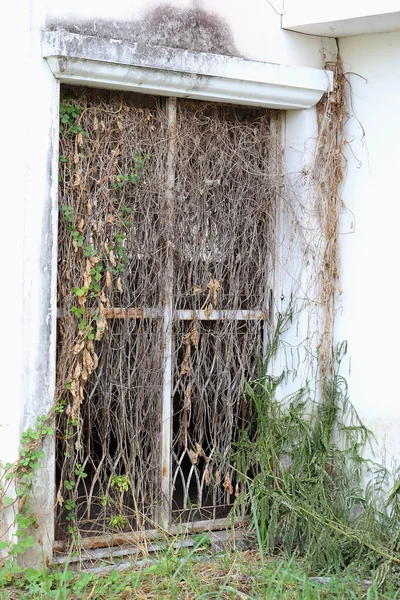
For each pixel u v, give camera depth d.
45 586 3.94
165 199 4.68
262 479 4.74
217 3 4.58
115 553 4.54
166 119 4.67
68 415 4.40
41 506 4.23
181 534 4.79
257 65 4.63
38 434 4.11
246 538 4.84
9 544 4.08
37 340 4.15
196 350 4.88
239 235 5.00
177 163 4.72
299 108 4.96
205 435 4.98
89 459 4.62
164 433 4.75
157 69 4.34
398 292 4.74
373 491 4.82
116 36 4.28
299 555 4.69
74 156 4.37
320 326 5.06
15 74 4.03
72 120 4.38
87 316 4.42
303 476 4.86
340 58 5.01
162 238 4.69
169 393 4.77
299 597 3.94
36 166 4.10
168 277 4.71
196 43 4.53
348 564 4.53
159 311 4.70
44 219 4.14
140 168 4.59
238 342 5.05
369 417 4.89
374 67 4.85
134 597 4.04
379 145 4.83
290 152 5.05
